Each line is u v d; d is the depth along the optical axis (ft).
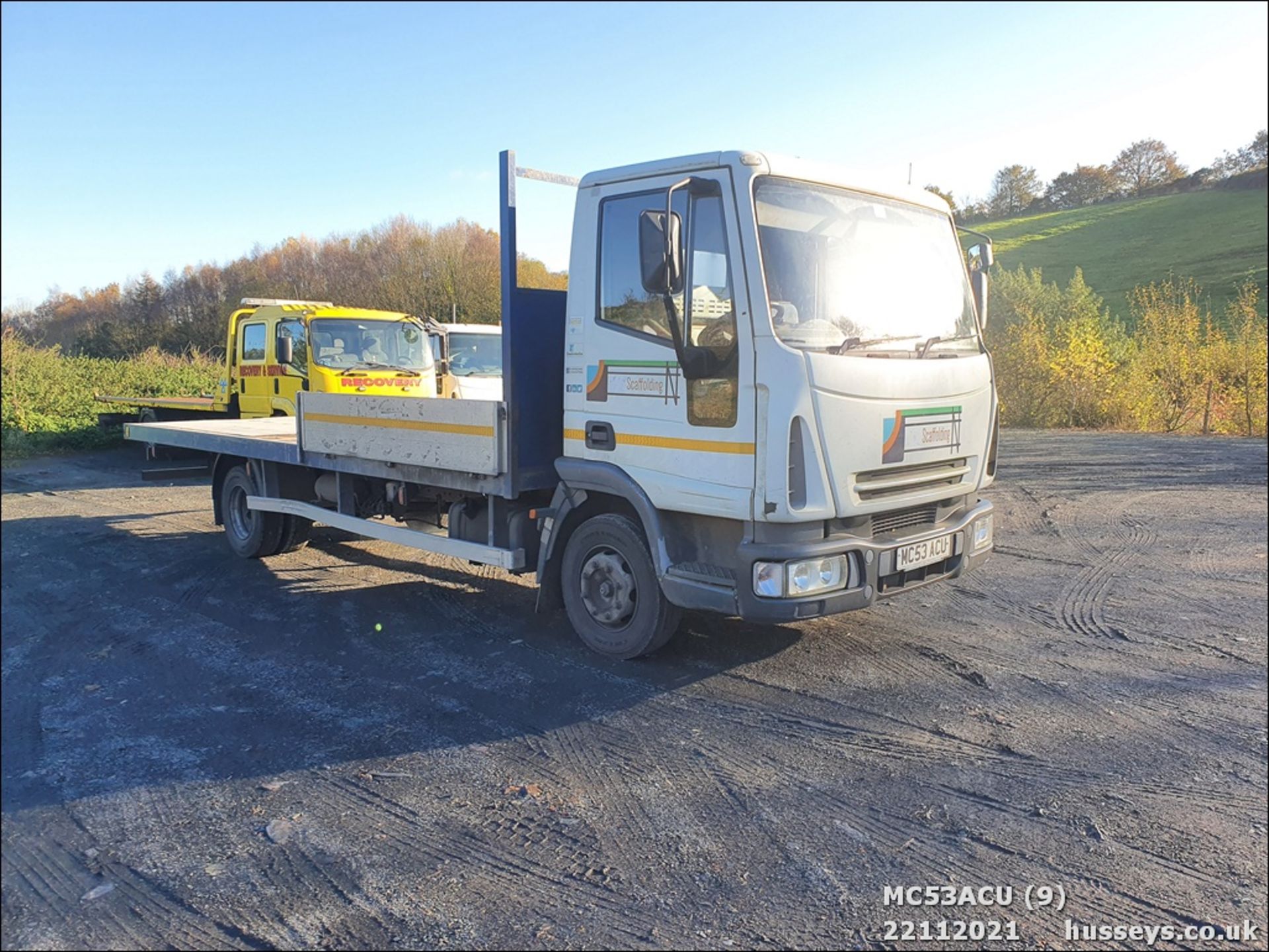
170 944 9.26
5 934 9.47
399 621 20.21
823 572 14.42
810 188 15.20
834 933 9.31
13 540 29.76
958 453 16.72
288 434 26.99
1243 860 10.52
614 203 16.05
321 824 11.54
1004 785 12.35
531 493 18.45
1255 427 53.62
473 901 9.89
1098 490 35.42
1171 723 14.32
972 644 18.12
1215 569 23.76
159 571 25.20
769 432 13.96
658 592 16.34
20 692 16.30
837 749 13.51
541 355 17.76
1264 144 128.06
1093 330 61.72
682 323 14.74
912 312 16.42
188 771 13.07
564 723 14.57
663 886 10.12
